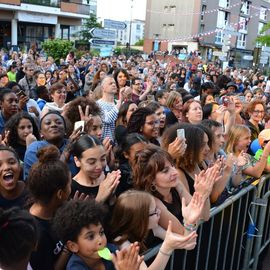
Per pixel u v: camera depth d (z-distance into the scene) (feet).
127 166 10.09
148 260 6.91
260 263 12.23
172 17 142.51
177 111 17.80
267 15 160.25
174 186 8.44
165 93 20.67
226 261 10.32
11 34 100.27
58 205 7.36
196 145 9.63
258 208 11.32
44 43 68.03
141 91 25.44
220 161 9.93
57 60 65.77
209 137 11.16
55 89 17.65
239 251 10.89
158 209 7.48
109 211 7.39
